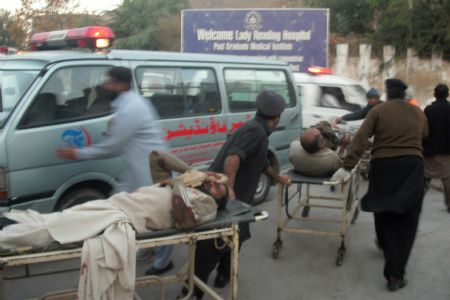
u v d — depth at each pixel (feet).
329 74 37.04
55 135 16.56
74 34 19.31
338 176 16.67
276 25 52.65
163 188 11.77
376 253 19.13
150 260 17.80
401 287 16.08
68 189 17.29
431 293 15.80
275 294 15.75
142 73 19.60
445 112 23.70
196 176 12.25
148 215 11.23
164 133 20.17
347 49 65.82
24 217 10.98
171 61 20.88
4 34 76.54
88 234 10.45
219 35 53.88
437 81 64.08
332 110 34.53
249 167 14.38
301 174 17.89
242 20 53.26
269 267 17.83
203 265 13.82
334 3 79.71
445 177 24.14
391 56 65.51
